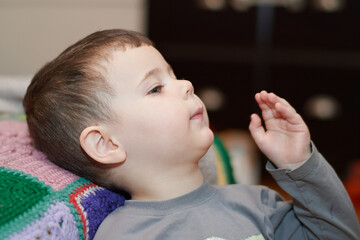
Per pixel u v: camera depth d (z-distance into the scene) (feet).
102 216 2.25
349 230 2.35
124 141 2.32
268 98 2.47
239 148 6.40
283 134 2.47
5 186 1.90
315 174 2.30
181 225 2.20
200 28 6.88
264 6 6.75
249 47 6.91
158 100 2.31
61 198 2.00
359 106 6.89
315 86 6.93
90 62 2.35
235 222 2.25
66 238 1.89
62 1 7.16
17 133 2.69
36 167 2.25
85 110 2.32
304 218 2.41
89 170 2.43
